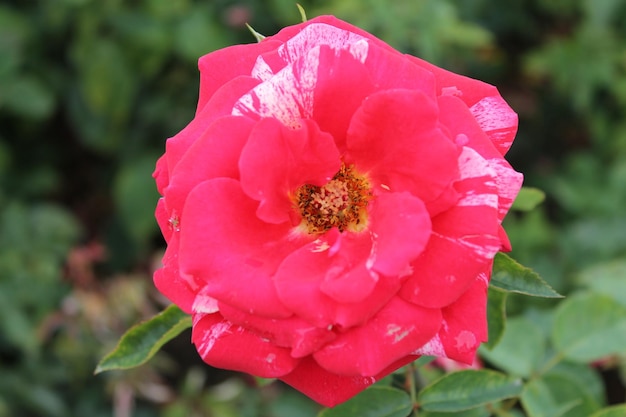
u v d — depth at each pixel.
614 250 0.66
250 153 0.37
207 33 0.70
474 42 0.67
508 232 0.66
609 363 0.50
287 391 0.66
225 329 0.38
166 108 0.76
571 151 0.83
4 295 0.63
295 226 0.39
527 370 0.45
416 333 0.37
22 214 0.67
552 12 0.80
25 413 0.68
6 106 0.73
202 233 0.37
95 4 0.71
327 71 0.37
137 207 0.74
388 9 0.61
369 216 0.39
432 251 0.37
